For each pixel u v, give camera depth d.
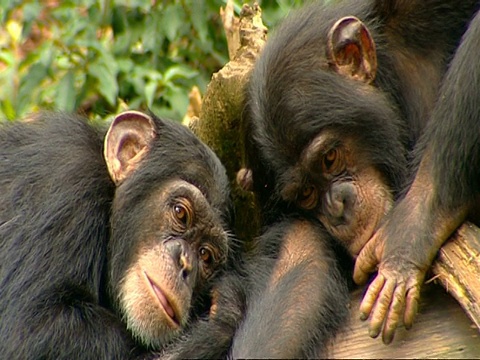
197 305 10.88
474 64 8.98
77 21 15.49
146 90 14.90
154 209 10.87
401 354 8.48
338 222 9.84
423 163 9.25
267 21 14.42
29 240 10.52
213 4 15.31
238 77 11.38
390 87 10.63
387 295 8.48
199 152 11.24
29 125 11.69
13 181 10.98
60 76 15.73
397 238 8.75
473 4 10.69
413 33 10.78
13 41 17.70
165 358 10.04
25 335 10.09
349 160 10.03
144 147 11.25
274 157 10.18
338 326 9.08
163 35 15.54
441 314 8.48
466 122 8.95
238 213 11.72
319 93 10.11
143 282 10.50
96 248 10.81
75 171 10.98
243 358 8.84
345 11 11.05
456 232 8.74
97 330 10.27
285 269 9.72
